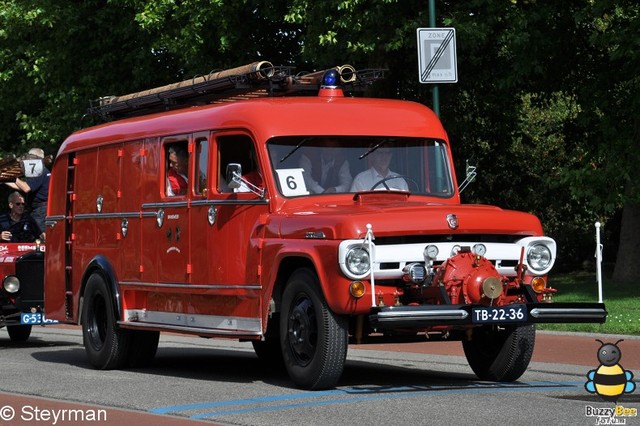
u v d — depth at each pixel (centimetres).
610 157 2916
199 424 1012
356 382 1349
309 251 1223
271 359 1631
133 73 3481
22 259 2056
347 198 1346
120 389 1312
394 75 3209
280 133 1348
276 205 1315
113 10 3491
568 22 3089
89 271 1692
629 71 2984
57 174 1831
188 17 3225
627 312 2150
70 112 3569
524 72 2969
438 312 1157
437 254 1211
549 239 1270
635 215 3125
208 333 1395
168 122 1530
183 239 1465
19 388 1347
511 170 3850
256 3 3108
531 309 1191
